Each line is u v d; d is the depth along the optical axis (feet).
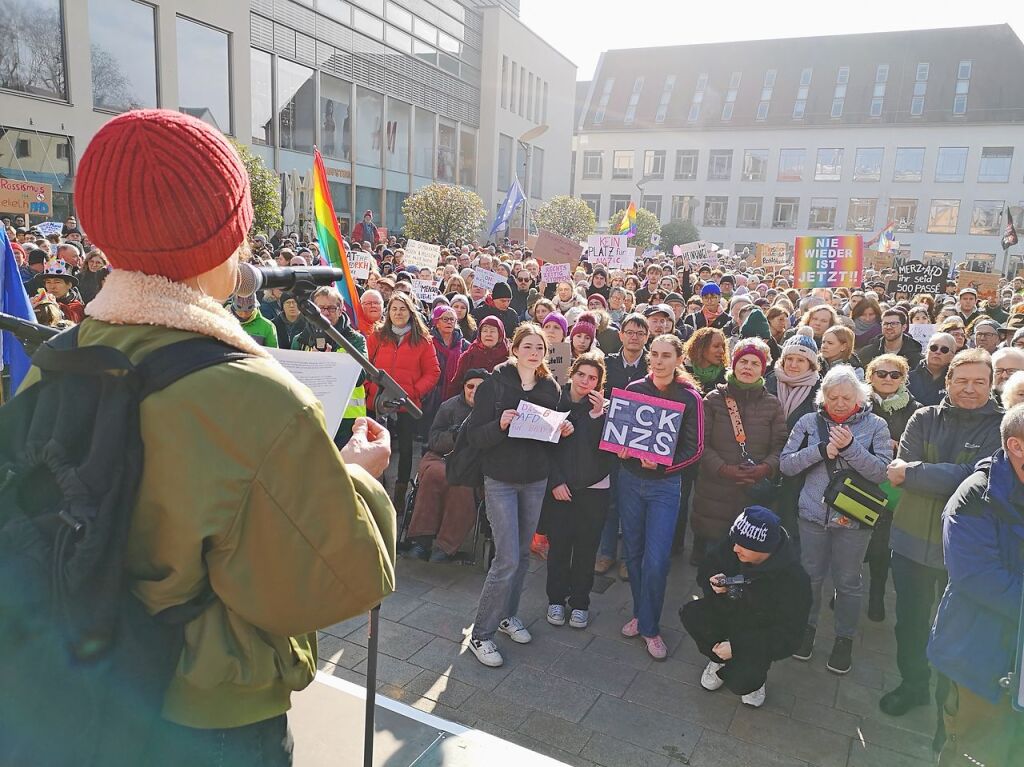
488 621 12.37
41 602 2.89
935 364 17.46
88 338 3.31
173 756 3.34
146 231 3.11
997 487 7.39
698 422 12.96
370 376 5.41
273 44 74.49
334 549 3.26
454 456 12.69
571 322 22.84
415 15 98.73
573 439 13.34
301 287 4.59
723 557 11.43
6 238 10.42
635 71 183.21
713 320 27.58
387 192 97.35
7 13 50.47
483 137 119.96
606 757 10.15
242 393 3.13
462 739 7.25
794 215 162.09
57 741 2.95
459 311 25.22
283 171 77.61
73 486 2.92
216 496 3.04
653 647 12.78
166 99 61.52
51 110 53.62
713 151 168.14
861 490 12.01
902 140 152.76
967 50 156.25
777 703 11.60
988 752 7.45
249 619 3.27
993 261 147.74
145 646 3.13
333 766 6.81
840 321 21.49
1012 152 145.59
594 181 179.01
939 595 12.35
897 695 11.44
